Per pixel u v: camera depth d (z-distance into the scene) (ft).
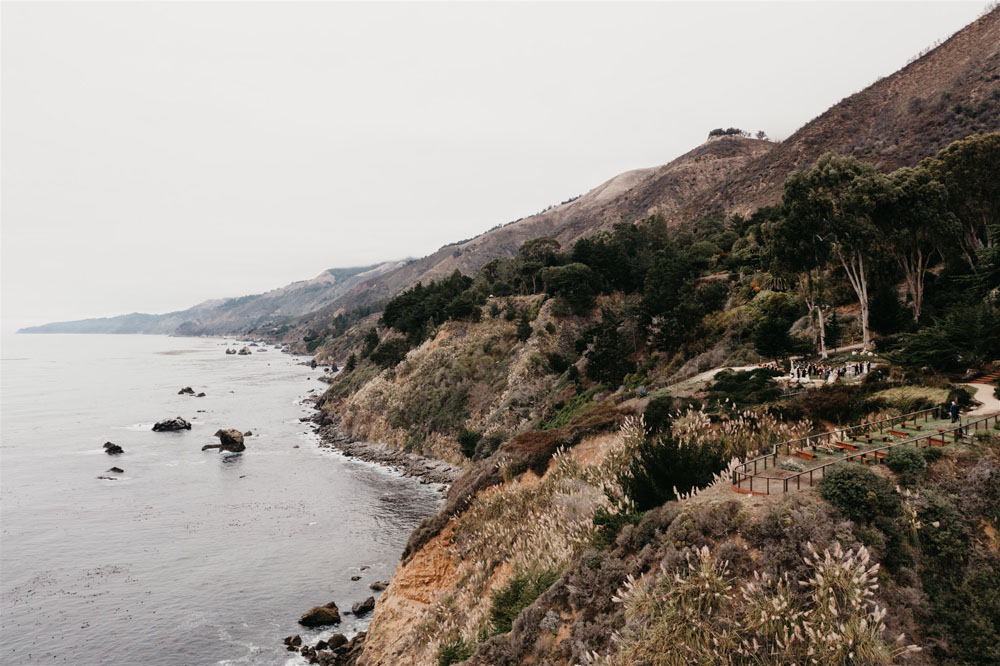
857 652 34.27
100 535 173.27
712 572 40.75
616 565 50.83
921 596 38.73
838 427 78.84
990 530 42.96
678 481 60.75
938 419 68.95
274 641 118.21
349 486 224.12
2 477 235.20
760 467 60.08
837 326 142.61
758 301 184.44
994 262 117.70
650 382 179.11
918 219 133.80
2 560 155.94
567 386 225.76
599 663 42.42
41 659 112.06
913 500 45.09
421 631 85.30
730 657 36.40
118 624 124.36
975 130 288.30
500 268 491.31
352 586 141.49
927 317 129.39
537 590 61.36
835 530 41.65
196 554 159.53
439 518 107.86
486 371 293.23
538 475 100.48
